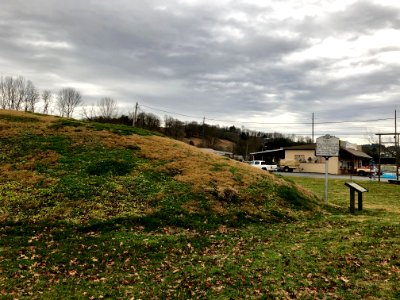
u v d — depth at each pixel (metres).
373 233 12.11
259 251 10.27
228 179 18.27
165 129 101.19
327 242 11.05
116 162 18.23
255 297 7.19
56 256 9.46
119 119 81.31
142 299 7.14
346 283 7.77
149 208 14.09
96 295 7.25
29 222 12.09
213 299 7.13
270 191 18.16
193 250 10.50
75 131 22.80
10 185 14.74
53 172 16.38
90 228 12.02
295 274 8.38
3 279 7.87
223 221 14.04
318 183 35.22
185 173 18.16
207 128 112.19
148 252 10.14
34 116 25.78
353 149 71.81
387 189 31.36
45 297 7.09
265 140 112.00
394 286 7.56
